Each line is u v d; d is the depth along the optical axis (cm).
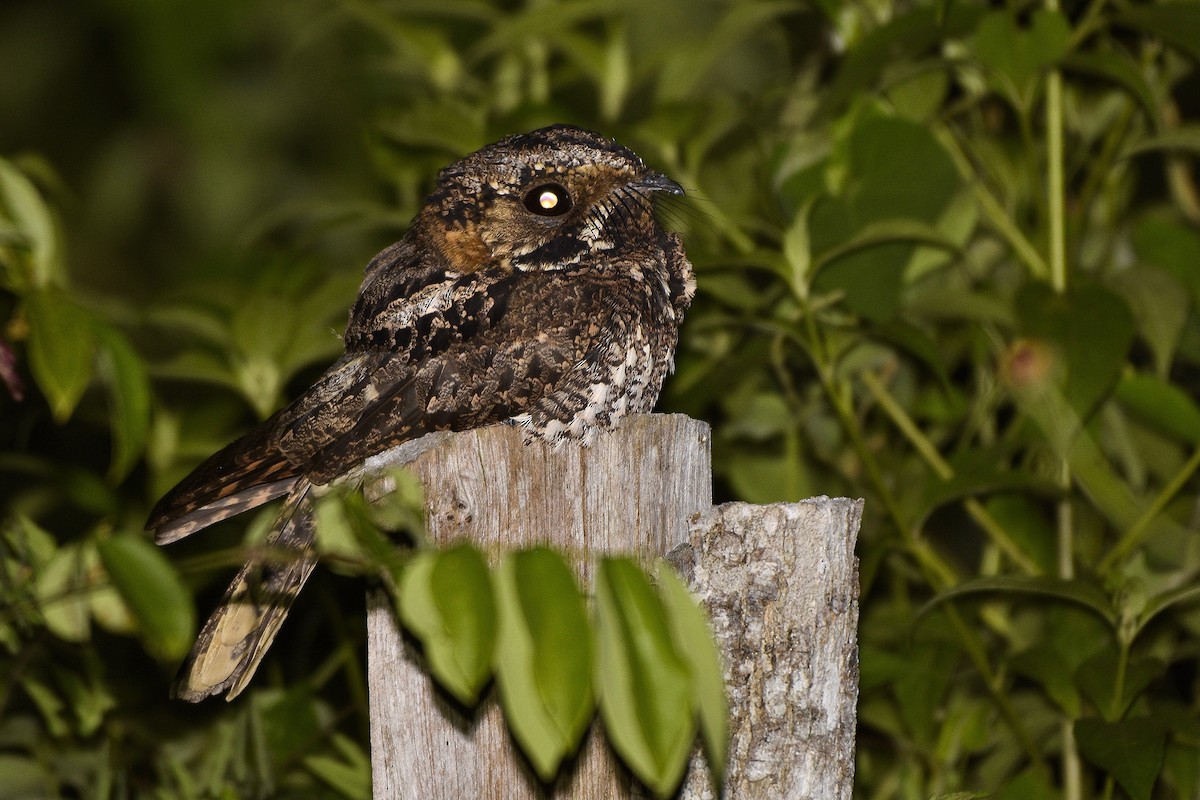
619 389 713
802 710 562
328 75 1247
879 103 900
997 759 899
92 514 1002
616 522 556
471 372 689
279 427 675
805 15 1056
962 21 834
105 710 883
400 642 568
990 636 977
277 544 657
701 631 389
